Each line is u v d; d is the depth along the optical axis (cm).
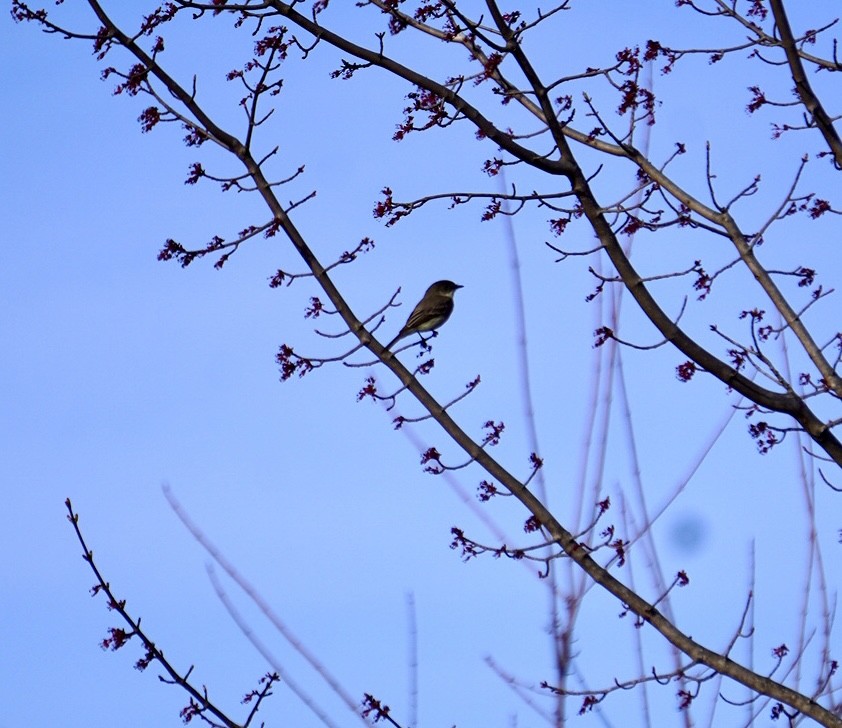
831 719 1156
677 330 1291
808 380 1342
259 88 1357
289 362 1322
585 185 1329
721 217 1331
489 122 1342
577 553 1238
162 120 1359
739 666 1189
